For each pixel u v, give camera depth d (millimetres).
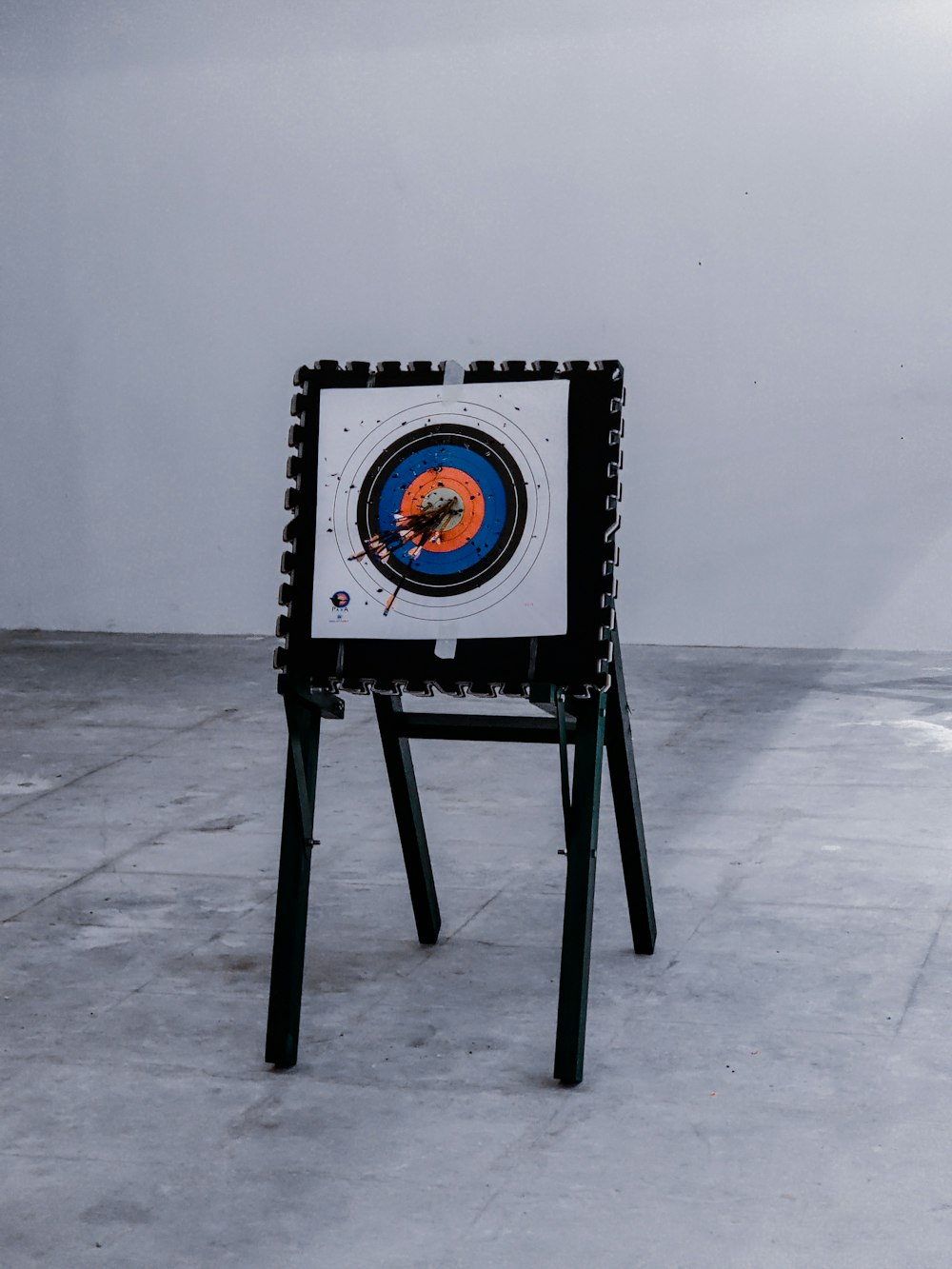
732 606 7301
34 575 8156
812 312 7020
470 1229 2061
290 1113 2439
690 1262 1967
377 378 2684
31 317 7965
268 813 4383
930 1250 1988
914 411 6973
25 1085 2561
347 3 7395
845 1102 2434
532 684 2514
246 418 7793
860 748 5043
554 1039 2727
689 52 7008
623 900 3516
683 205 7105
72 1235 2066
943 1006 2832
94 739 5430
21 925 3412
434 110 7359
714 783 4629
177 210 7727
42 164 7844
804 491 7145
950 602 7039
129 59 7688
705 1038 2711
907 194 6844
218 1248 2025
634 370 7262
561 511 2537
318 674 2598
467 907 3496
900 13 6750
